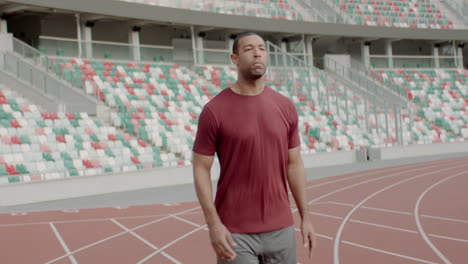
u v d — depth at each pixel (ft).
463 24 112.27
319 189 46.91
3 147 49.24
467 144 88.69
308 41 97.76
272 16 91.04
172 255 23.81
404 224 29.19
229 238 9.36
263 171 9.71
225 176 9.84
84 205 40.68
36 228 31.42
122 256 23.97
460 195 39.63
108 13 72.84
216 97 10.00
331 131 77.71
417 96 96.94
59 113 57.21
